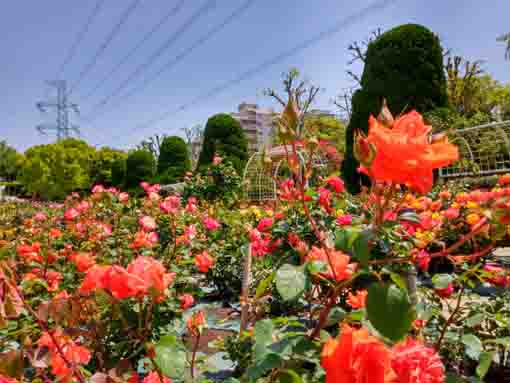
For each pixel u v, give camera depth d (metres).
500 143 6.93
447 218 1.60
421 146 0.51
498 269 1.28
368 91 9.14
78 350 0.89
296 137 0.72
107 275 0.65
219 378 1.74
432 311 1.33
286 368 0.64
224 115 13.16
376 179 0.59
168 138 17.28
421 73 8.77
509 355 1.59
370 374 0.45
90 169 34.09
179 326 1.89
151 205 3.55
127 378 0.77
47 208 7.25
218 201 7.30
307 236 2.06
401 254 1.39
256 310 1.63
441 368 0.52
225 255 3.30
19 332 0.81
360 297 0.95
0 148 36.56
